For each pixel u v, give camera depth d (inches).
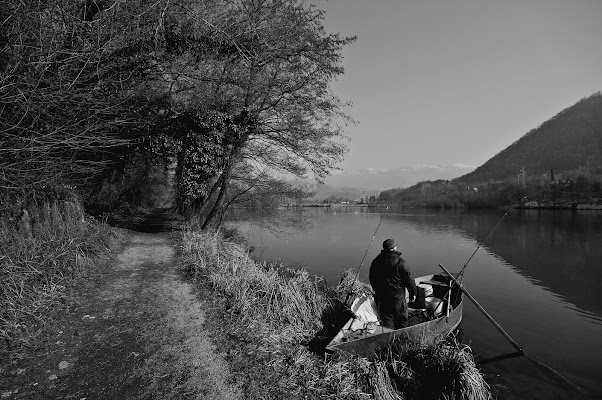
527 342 311.4
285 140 547.2
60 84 192.5
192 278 291.4
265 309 240.4
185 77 420.5
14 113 189.5
